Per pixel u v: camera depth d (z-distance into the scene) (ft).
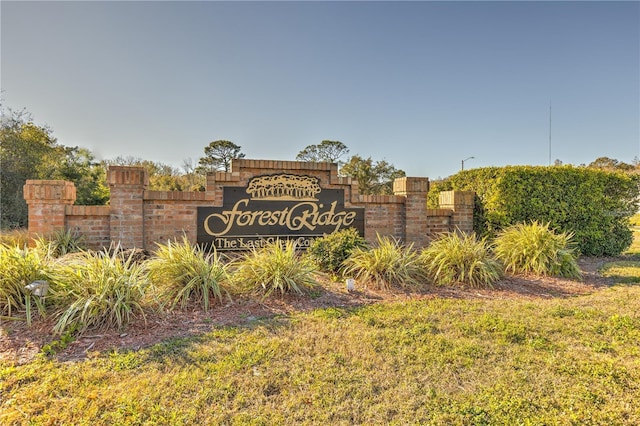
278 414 8.35
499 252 24.75
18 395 8.87
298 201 28.60
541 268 22.82
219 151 111.86
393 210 31.07
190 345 11.91
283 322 14.25
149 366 10.41
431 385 9.69
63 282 14.34
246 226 27.50
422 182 31.22
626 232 32.17
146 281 15.10
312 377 10.00
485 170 31.68
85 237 24.61
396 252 21.74
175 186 78.74
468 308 16.30
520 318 14.87
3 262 13.97
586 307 16.49
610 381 9.92
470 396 9.17
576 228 30.63
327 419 8.21
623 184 31.24
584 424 8.09
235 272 18.94
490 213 30.50
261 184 27.84
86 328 12.84
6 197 54.13
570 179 30.58
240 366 10.48
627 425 8.07
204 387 9.36
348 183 29.81
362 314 15.30
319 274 21.16
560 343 12.43
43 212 23.88
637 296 18.44
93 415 8.13
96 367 10.32
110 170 24.54
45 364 10.43
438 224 31.83
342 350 11.68
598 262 28.63
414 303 17.12
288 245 21.79
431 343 12.32
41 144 60.59
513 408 8.66
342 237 22.97
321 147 109.60
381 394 9.25
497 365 10.84
